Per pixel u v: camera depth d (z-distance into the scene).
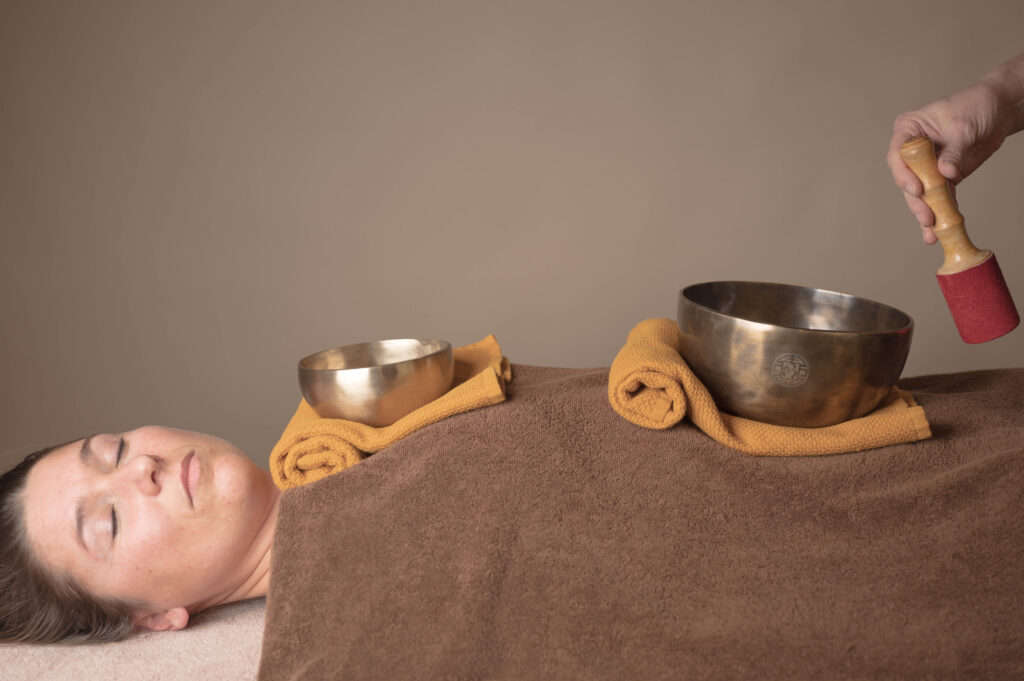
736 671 0.87
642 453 1.01
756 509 0.95
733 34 2.54
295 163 2.64
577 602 0.93
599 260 2.72
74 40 2.54
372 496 1.04
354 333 2.76
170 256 2.69
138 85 2.58
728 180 2.65
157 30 2.55
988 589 0.87
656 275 2.72
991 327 0.95
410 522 1.01
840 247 2.68
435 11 2.55
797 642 0.87
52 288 2.68
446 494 1.02
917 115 1.15
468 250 2.71
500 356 1.39
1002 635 0.84
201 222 2.67
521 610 0.94
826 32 2.53
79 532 1.17
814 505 0.95
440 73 2.59
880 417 0.97
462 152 2.65
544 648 0.92
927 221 1.00
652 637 0.90
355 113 2.62
